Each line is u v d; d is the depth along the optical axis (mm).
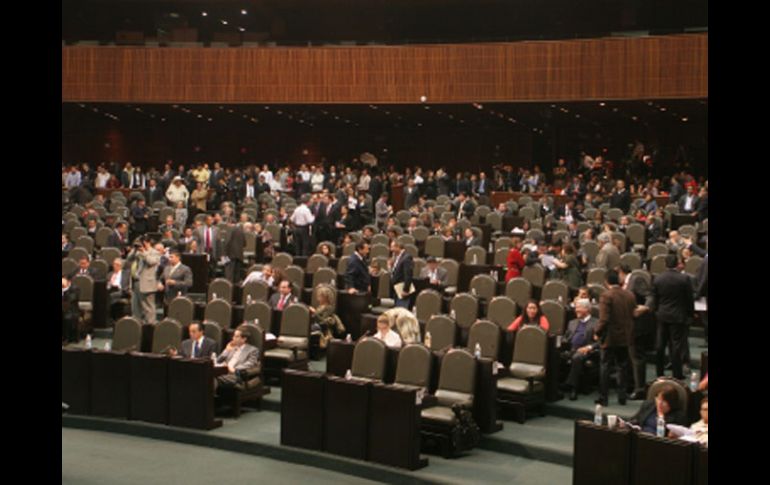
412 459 8312
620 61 23016
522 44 24203
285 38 30781
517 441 8828
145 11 30328
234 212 20766
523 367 9906
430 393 9453
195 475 8586
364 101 25734
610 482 6922
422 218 19812
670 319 10008
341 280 14781
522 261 13906
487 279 13484
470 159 31781
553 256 14883
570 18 29797
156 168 32500
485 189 24797
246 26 32281
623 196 20922
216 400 10484
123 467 8836
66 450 9438
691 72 22203
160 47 26828
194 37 28328
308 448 9055
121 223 17859
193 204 22938
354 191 23172
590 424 7098
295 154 32875
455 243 17125
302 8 29375
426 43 27016
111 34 31672
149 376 10125
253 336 10969
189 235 17953
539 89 24016
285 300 12531
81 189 23781
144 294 13906
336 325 12352
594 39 23359
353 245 16938
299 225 18188
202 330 10836
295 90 26188
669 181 26000
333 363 10289
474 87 24750
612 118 27953
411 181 23875
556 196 22984
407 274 13406
